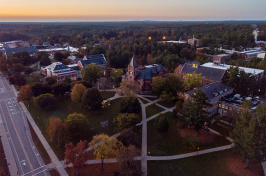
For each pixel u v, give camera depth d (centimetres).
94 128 9212
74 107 11156
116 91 12725
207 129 8688
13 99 12650
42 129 9238
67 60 19288
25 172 6812
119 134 8719
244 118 6912
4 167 6956
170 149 7812
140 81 12488
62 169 6925
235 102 9600
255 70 13062
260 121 6131
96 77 14400
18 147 8100
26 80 15275
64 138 8125
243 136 6544
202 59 17738
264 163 6981
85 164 7075
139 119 8675
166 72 14212
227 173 6619
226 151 7525
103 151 6538
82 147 6438
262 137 6006
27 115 10575
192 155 7444
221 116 9744
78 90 11031
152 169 6844
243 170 6688
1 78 17150
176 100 11275
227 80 11631
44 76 16425
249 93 11438
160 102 11406
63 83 12631
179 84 11575
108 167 6938
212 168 6838
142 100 11719
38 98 10619
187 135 8300
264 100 11600
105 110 10681
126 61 19275
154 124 8925
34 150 7950
